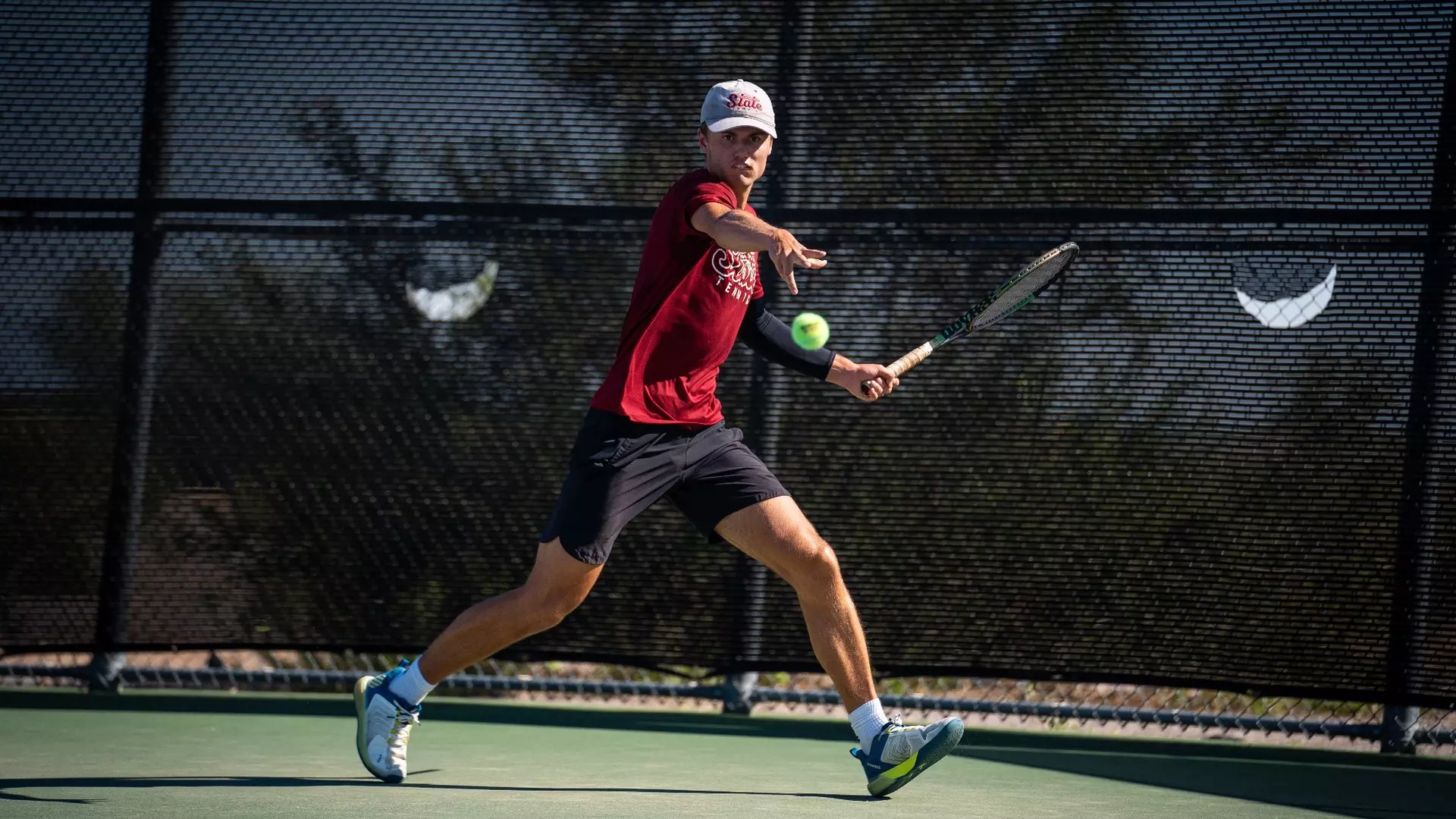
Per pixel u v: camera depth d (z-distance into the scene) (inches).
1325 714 766.5
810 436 733.3
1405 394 673.0
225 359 777.6
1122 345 702.5
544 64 761.0
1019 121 716.7
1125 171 703.1
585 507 510.3
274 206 773.3
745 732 730.8
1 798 510.6
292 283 773.9
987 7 722.2
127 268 781.3
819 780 583.5
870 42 733.9
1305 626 684.7
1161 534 700.0
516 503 756.6
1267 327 686.5
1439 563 670.5
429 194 765.9
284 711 774.5
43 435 785.6
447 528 762.2
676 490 525.3
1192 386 695.1
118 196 783.7
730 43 745.6
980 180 719.1
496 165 759.7
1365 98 678.5
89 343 783.7
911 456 724.0
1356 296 677.3
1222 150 693.3
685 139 745.6
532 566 754.8
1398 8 675.4
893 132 729.0
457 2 766.5
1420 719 725.3
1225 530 692.7
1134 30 705.0
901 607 724.7
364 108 771.4
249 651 778.8
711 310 512.4
